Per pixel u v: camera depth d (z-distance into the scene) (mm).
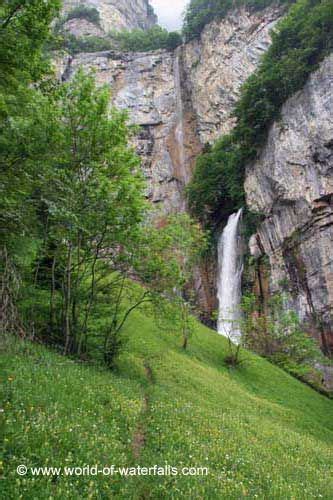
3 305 11250
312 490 10102
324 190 45125
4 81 12945
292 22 57219
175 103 93250
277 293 52406
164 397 15906
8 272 11211
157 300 20562
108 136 16234
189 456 8805
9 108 11969
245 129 56688
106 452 7262
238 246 61969
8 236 11328
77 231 16125
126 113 17031
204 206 69562
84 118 15812
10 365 10180
